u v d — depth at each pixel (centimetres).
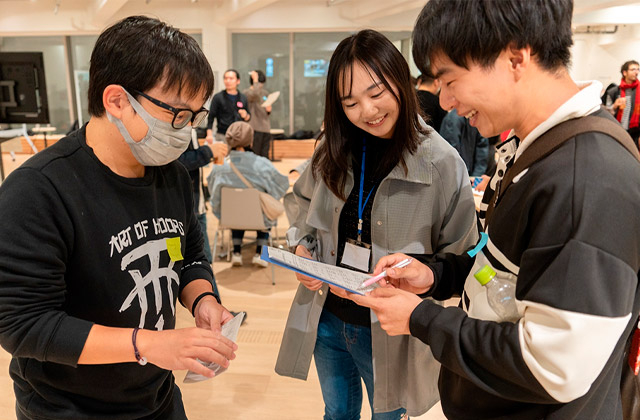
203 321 114
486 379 80
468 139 356
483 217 108
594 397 80
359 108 122
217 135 643
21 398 101
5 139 341
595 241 65
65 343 84
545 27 70
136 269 100
